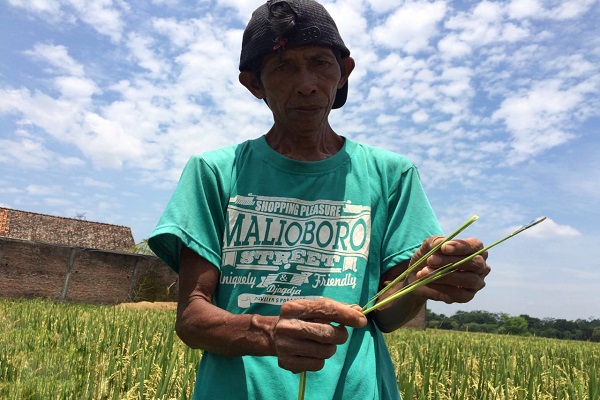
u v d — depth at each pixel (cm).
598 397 512
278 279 189
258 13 201
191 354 594
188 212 194
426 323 3334
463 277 157
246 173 206
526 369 720
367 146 224
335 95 215
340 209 200
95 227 3784
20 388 500
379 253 205
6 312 1507
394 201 212
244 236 197
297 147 212
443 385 520
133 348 662
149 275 3722
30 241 3362
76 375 562
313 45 191
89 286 3522
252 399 177
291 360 145
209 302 189
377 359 196
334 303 146
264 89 207
